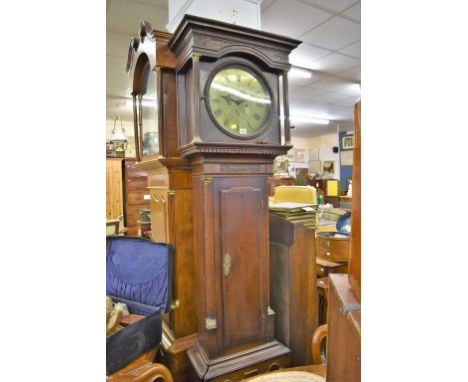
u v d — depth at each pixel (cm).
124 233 362
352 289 62
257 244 137
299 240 150
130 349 96
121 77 411
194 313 151
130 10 259
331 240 182
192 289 150
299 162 987
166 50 139
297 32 309
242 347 135
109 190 442
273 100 139
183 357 142
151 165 157
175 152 144
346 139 855
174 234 146
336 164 898
